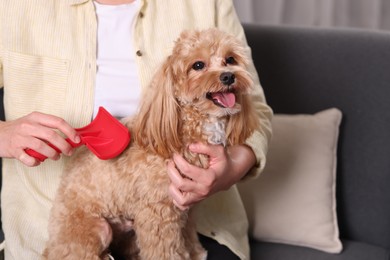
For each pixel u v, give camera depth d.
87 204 1.29
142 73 1.38
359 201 1.85
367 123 1.82
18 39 1.36
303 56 1.88
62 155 1.40
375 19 2.87
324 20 2.82
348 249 1.76
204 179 1.20
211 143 1.25
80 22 1.38
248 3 2.64
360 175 1.84
